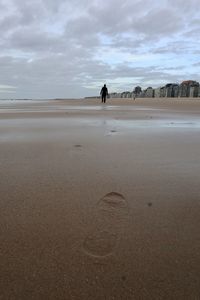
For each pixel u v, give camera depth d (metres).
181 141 5.64
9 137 6.07
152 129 7.52
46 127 7.88
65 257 1.78
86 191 2.87
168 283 1.57
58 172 3.50
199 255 1.82
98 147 5.02
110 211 2.43
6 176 3.32
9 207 2.48
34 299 1.44
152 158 4.23
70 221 2.24
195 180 3.24
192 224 2.23
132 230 2.12
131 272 1.65
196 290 1.52
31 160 4.08
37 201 2.61
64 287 1.53
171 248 1.90
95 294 1.48
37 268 1.68
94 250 1.86
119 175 3.40
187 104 28.22
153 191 2.90
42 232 2.08
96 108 20.50
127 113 14.31
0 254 1.81
